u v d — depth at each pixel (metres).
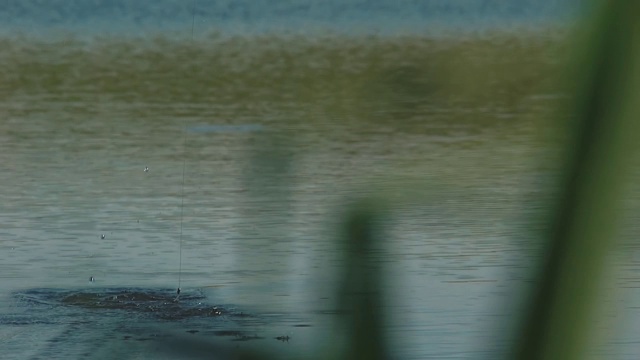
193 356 3.44
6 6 156.50
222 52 106.69
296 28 120.19
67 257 34.81
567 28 2.84
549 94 2.92
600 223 2.81
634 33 2.76
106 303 30.30
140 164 49.28
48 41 121.38
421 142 27.95
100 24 140.12
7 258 34.97
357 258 3.15
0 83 85.19
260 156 3.83
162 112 68.56
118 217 39.25
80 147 54.28
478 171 8.80
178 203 40.53
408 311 3.41
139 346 3.91
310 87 73.69
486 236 28.83
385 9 78.31
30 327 28.92
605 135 2.79
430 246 29.08
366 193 3.24
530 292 2.89
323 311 3.16
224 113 66.88
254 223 4.14
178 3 148.12
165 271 32.81
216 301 29.39
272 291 4.36
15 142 56.00
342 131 46.19
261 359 3.35
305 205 29.73
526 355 2.86
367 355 3.08
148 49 111.69
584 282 2.82
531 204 2.98
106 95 78.44
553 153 2.88
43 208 40.56
